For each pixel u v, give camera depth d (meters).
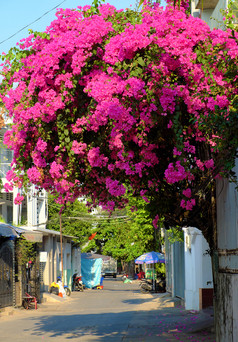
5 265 29.56
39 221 48.03
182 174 9.58
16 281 31.66
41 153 11.26
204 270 25.28
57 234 45.69
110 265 108.88
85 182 11.75
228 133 8.81
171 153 10.62
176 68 9.56
